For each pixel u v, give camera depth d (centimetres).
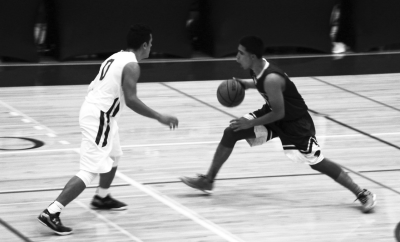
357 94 1349
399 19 1770
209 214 738
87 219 715
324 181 859
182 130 1082
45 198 776
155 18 1617
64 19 1572
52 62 1590
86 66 1557
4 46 1545
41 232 677
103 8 1580
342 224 715
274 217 733
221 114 1184
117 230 686
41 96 1279
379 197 800
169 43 1644
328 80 1467
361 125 1132
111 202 745
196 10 1747
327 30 1736
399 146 1016
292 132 738
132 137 1041
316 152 737
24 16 1541
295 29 1705
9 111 1166
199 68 1564
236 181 852
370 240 671
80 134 1048
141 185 827
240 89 775
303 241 667
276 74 709
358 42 1767
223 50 1675
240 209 755
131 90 666
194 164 915
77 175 670
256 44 708
